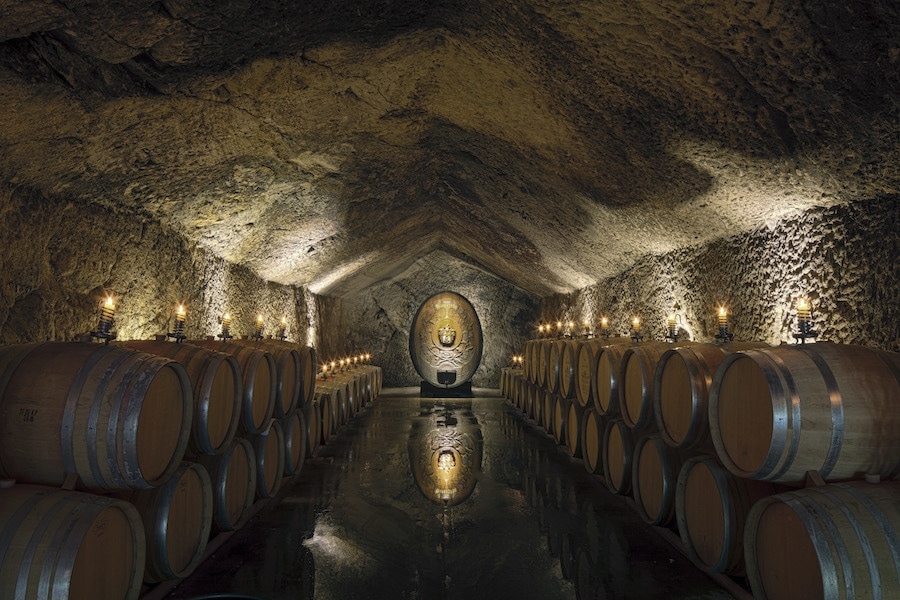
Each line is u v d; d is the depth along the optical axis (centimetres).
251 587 340
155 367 276
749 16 275
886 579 228
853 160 344
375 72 458
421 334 1591
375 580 352
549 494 561
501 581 351
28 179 384
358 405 1198
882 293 365
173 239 616
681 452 417
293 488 582
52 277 422
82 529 226
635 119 428
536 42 383
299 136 536
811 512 242
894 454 263
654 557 391
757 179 431
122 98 361
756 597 280
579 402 689
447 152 733
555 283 1323
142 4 280
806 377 274
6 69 292
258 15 319
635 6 304
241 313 859
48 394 259
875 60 264
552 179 667
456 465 696
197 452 366
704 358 384
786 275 468
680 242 665
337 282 1387
